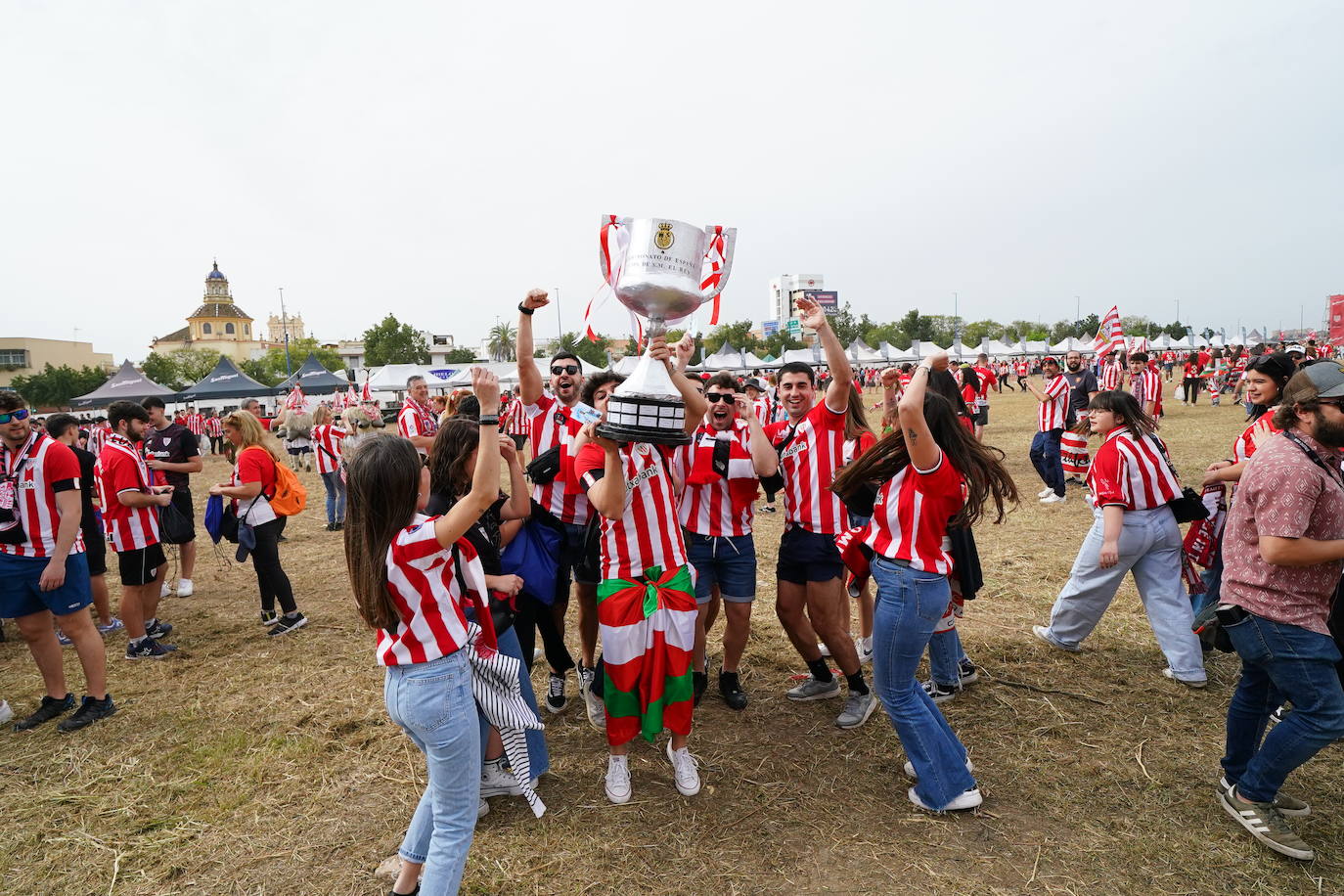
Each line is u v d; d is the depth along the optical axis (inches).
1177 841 112.5
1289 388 107.2
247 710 166.9
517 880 107.9
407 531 90.5
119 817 127.3
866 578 127.0
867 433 149.9
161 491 220.1
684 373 147.9
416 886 102.0
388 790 133.2
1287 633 105.9
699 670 158.2
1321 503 103.3
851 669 149.6
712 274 128.3
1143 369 507.8
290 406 710.5
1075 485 401.7
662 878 107.9
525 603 145.0
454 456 124.4
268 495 214.2
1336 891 101.7
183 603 255.1
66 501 155.2
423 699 90.9
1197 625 120.7
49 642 164.2
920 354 1915.6
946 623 155.3
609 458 115.1
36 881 111.6
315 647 206.4
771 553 288.2
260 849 117.6
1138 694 159.5
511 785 126.9
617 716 125.0
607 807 125.6
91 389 1993.1
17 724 160.7
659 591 124.0
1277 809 114.0
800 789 129.3
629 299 111.0
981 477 117.7
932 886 104.6
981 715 152.3
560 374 174.9
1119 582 171.3
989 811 121.3
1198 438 531.5
